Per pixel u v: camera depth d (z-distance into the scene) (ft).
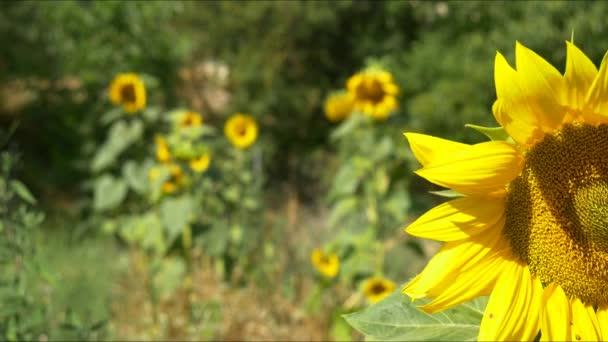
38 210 29.22
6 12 36.06
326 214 34.04
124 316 16.75
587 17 34.55
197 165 19.30
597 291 6.02
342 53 51.13
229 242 20.21
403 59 43.57
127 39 33.35
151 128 21.50
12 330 10.08
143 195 21.17
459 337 6.11
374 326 6.27
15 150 11.12
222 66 54.85
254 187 22.18
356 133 18.47
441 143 5.84
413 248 17.49
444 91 37.32
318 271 18.34
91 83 33.30
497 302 5.98
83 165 31.30
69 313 11.32
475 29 39.91
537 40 35.50
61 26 33.91
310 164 44.75
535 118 5.87
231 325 16.47
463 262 6.03
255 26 51.03
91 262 21.07
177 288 18.52
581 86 5.70
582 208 5.95
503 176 5.91
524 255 6.15
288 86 50.67
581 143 6.01
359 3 49.32
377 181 17.76
